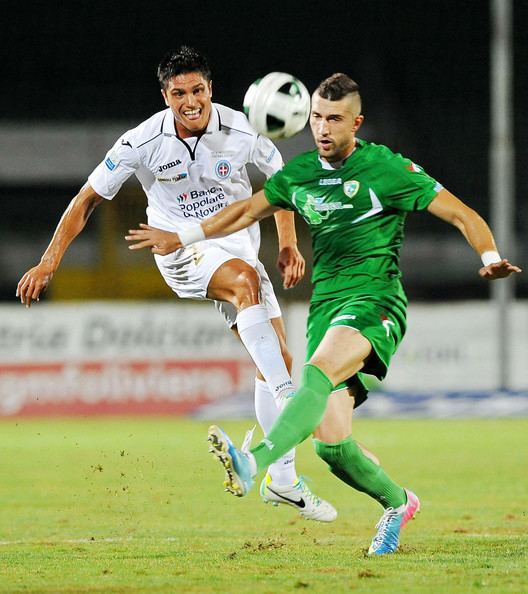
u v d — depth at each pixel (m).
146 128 25.14
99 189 25.17
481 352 68.69
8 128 101.75
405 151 103.19
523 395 67.81
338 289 21.91
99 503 33.50
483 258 20.47
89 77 107.88
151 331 67.56
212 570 20.62
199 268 25.81
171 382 67.44
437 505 32.03
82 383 67.06
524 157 102.88
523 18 104.25
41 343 67.06
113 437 55.44
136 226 93.25
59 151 101.44
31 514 30.88
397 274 22.11
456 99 105.62
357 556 22.36
